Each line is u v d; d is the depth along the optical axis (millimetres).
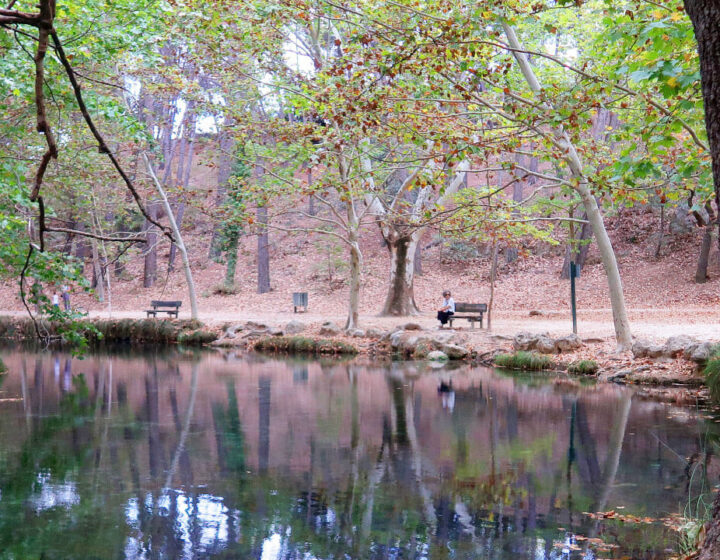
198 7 17203
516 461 9891
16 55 11016
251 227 25281
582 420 12492
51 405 15062
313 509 7938
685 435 11117
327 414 13711
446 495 8383
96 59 12133
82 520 7613
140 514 7824
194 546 6828
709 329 20391
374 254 43000
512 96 12320
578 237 34469
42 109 2996
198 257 46781
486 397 15227
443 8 12422
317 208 44406
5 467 9867
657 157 11328
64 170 15969
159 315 33906
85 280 10664
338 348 24203
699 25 3988
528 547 6641
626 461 9688
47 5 2867
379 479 9125
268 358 23516
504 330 23719
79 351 10594
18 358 24344
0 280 14711
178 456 10469
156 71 20891
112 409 14523
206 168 54438
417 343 23016
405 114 13594
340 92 13352
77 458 10367
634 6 10344
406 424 12617
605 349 18734
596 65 14734
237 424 12836
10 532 7238
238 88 21828
